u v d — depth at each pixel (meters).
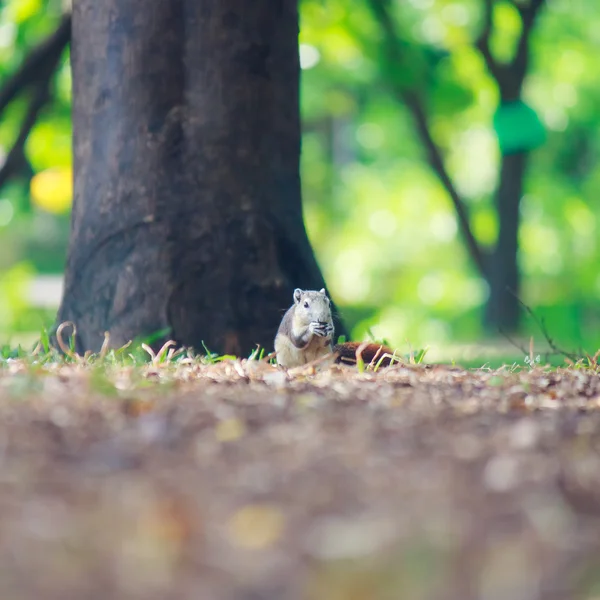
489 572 4.59
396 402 8.41
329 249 55.22
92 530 5.03
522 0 32.97
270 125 14.12
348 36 34.00
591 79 45.34
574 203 51.50
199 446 6.61
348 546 4.84
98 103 14.02
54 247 54.50
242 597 4.31
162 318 13.48
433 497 5.59
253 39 13.95
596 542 4.98
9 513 5.26
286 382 9.68
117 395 8.02
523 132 30.50
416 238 55.09
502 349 24.80
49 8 28.80
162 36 13.72
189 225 13.67
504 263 35.56
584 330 48.91
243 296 13.70
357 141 54.12
